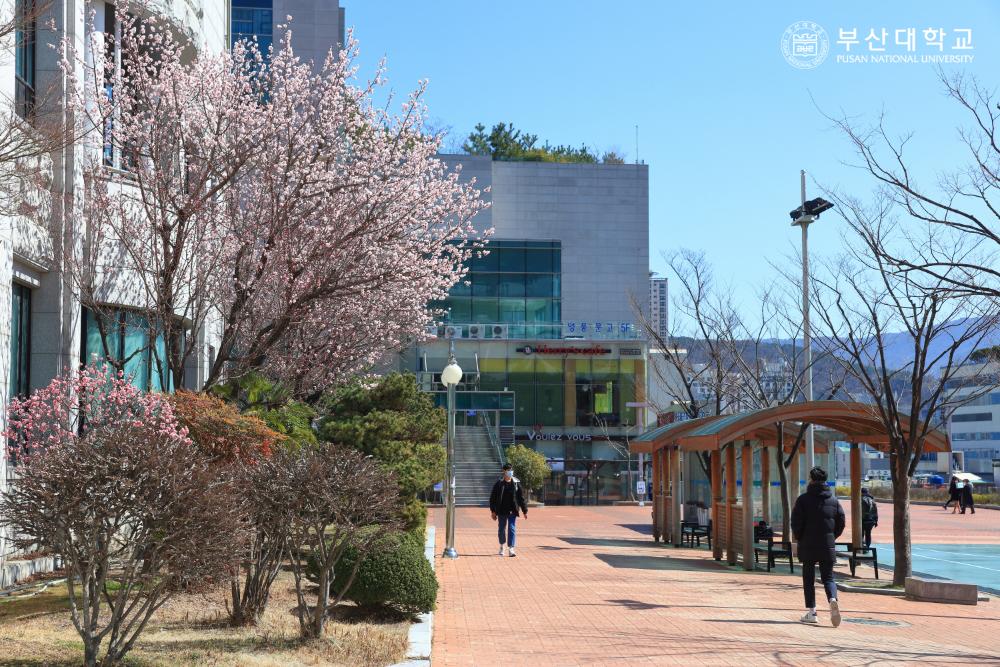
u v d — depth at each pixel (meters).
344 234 17.34
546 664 9.24
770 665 9.42
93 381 11.95
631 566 19.41
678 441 23.64
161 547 7.47
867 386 19.31
